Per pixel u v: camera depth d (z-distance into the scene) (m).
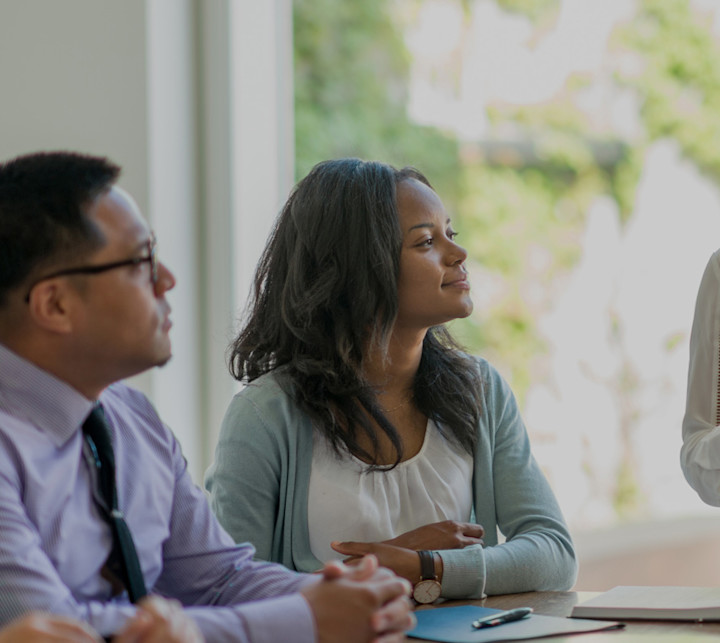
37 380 2.99
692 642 3.08
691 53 12.91
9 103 6.32
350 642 2.84
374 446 4.40
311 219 4.49
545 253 12.51
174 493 3.52
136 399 3.50
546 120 12.66
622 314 12.59
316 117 11.78
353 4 12.07
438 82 12.39
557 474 12.02
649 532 11.91
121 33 6.29
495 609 3.67
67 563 2.98
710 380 4.54
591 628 3.28
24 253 2.91
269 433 4.37
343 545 4.00
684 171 12.91
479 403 4.62
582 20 12.76
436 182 12.24
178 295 6.52
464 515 4.50
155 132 6.34
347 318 4.42
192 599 3.53
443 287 4.43
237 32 6.66
